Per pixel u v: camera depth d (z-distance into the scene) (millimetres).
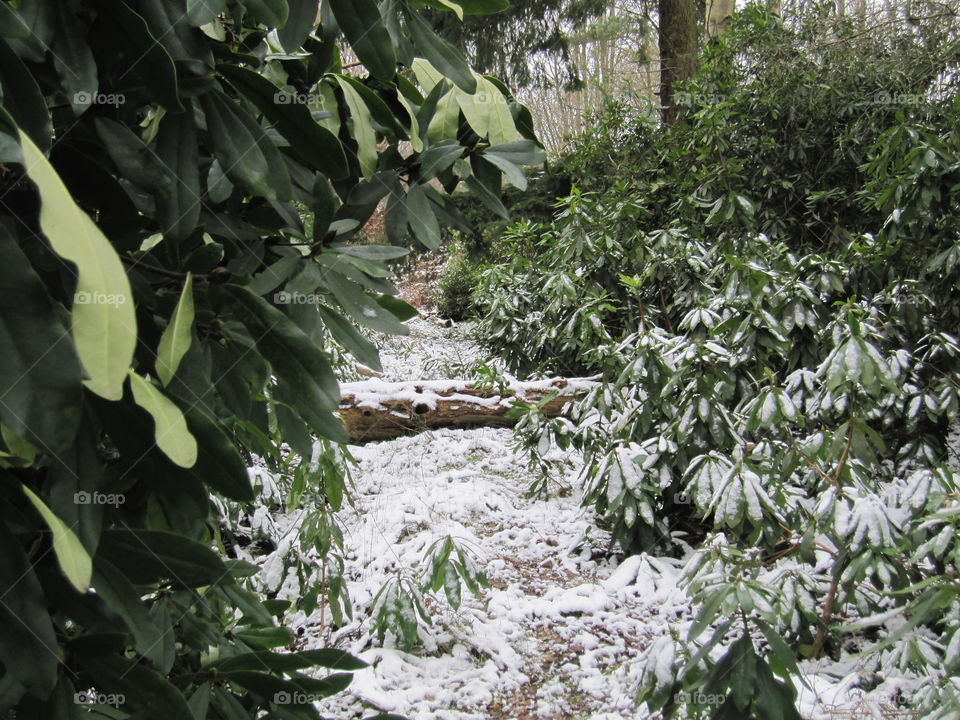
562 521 3393
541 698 2125
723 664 1284
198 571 498
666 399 2596
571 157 5777
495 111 772
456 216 763
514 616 2562
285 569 2207
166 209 508
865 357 1646
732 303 2584
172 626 669
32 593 402
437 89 718
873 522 1530
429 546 2693
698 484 1938
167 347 423
